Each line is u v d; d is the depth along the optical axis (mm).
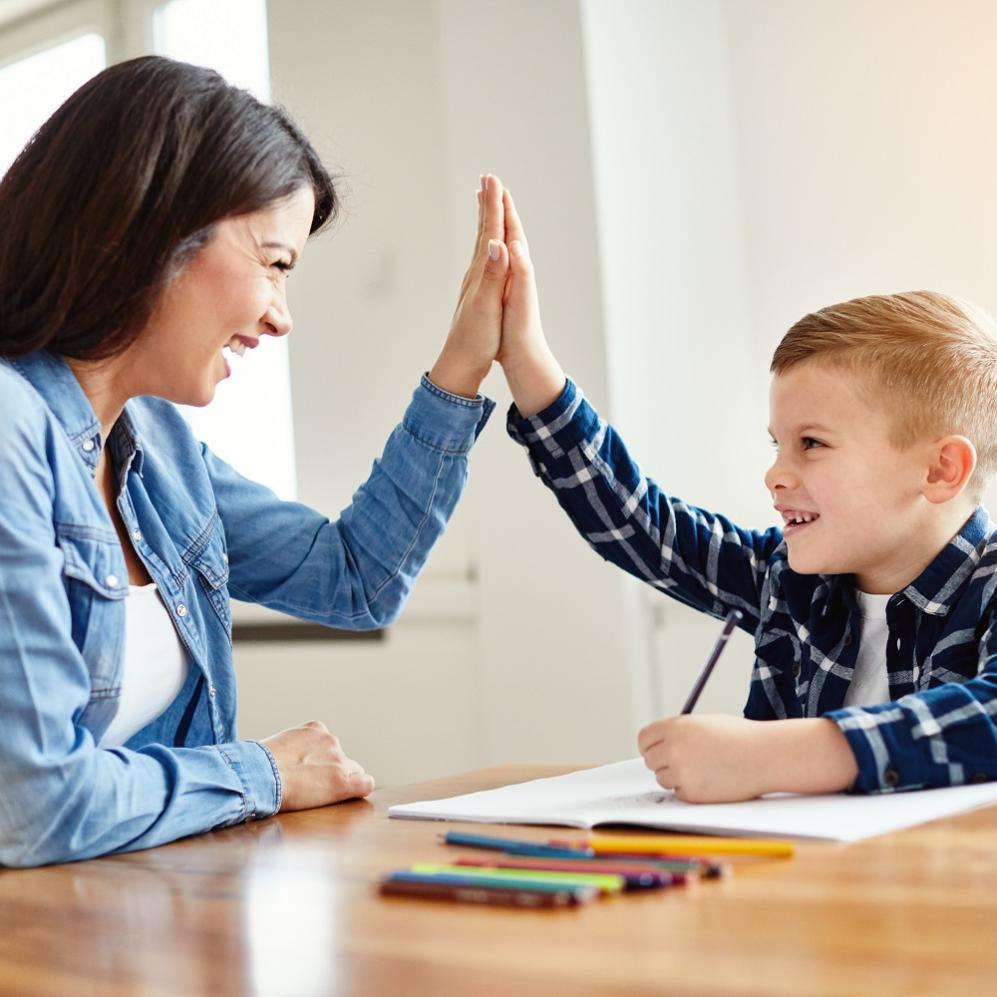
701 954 485
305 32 2828
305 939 549
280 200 966
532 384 1200
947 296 1161
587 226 2193
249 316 973
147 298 938
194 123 927
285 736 966
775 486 1121
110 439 1076
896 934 497
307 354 2850
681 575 1284
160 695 1071
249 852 771
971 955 465
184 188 920
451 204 2383
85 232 919
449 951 512
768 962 470
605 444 1244
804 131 2156
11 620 795
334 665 2678
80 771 792
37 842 779
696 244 2246
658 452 2197
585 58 2193
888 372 1076
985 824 700
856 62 2096
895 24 2049
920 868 604
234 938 561
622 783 894
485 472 2361
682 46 2254
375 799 951
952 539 1067
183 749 889
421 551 1203
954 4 1986
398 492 1189
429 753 2525
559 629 2270
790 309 2195
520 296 1168
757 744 792
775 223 2197
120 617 921
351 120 2760
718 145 2236
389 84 2697
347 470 2785
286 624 2764
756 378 2254
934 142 2021
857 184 2107
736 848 659
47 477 863
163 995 487
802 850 658
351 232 2764
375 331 2736
